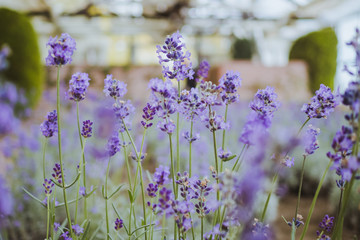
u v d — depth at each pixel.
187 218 0.85
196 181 0.94
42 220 2.62
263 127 0.69
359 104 0.73
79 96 0.95
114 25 17.52
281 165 0.79
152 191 0.94
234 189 0.68
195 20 15.76
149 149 3.90
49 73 10.57
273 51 18.19
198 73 1.21
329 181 4.12
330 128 4.94
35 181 2.77
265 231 0.76
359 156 0.69
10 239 2.43
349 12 13.06
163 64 0.99
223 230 0.79
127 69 12.52
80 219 2.49
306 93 11.14
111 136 0.96
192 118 0.99
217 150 0.95
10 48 8.02
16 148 3.09
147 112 0.95
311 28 15.70
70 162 3.42
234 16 15.17
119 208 2.36
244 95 11.52
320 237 0.96
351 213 3.11
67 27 17.58
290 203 3.84
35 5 13.94
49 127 0.99
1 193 0.98
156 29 17.78
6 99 4.17
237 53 15.86
